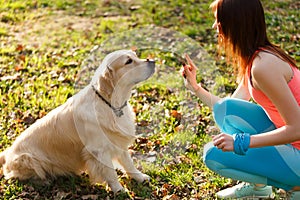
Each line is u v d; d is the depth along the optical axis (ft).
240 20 9.32
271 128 10.54
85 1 30.55
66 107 12.47
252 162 10.16
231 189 11.68
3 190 12.50
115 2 30.07
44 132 12.64
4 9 29.19
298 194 10.39
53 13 28.68
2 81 19.11
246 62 9.66
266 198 11.44
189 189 12.33
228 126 10.86
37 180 12.87
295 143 10.03
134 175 12.77
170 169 13.21
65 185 12.67
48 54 22.11
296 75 9.50
